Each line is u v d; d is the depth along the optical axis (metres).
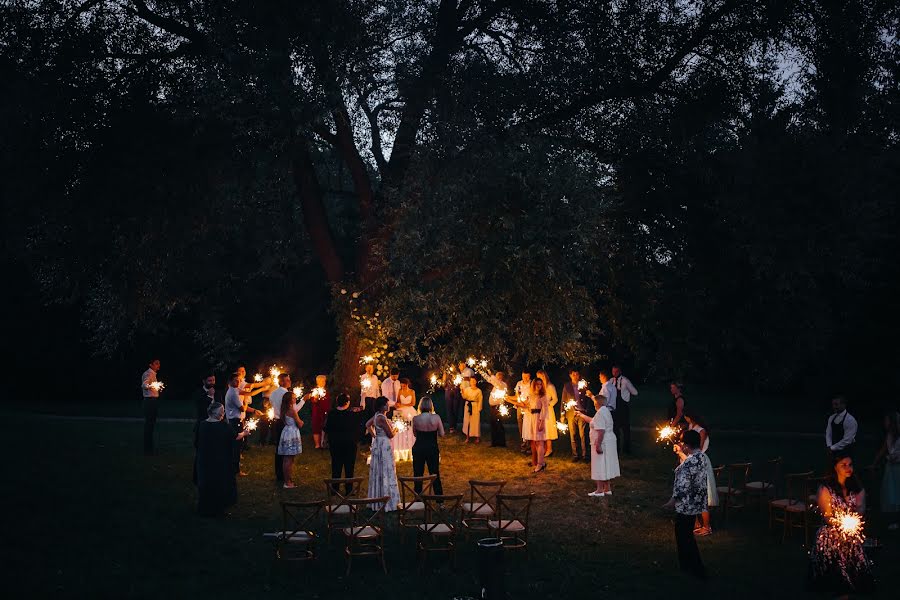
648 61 17.36
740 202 14.91
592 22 16.22
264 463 15.85
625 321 18.83
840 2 15.48
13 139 14.30
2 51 14.82
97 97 15.66
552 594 8.42
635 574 9.09
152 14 16.88
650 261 18.23
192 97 15.70
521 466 16.20
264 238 22.45
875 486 14.62
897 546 10.29
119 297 17.83
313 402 17.78
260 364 34.97
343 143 18.14
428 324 16.55
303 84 14.81
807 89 15.82
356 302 18.39
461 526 10.92
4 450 15.95
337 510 10.09
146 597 8.02
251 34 14.48
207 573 8.91
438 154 15.16
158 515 11.32
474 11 18.08
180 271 18.97
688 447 9.27
